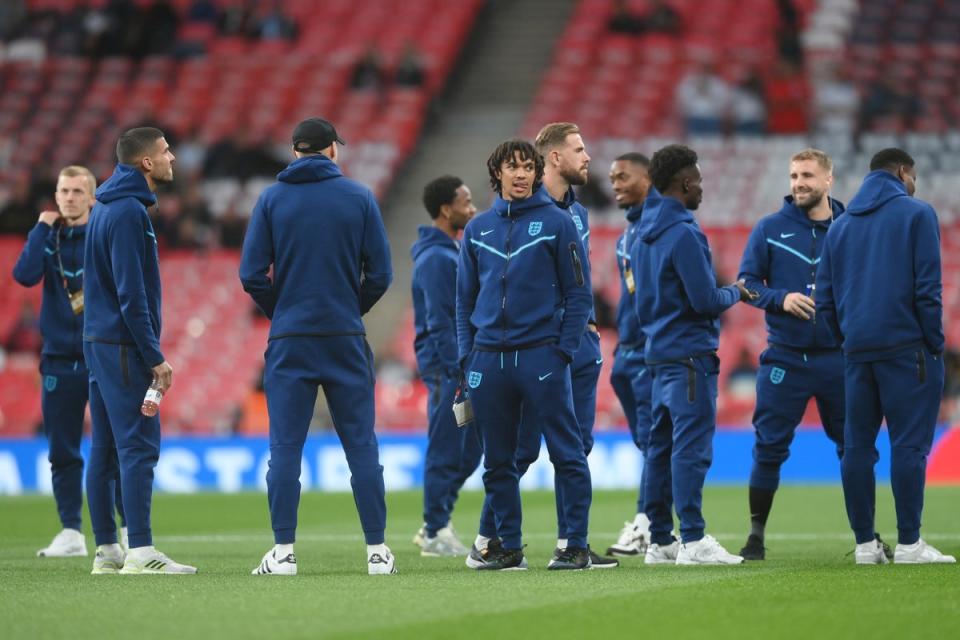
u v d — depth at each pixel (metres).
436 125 93.38
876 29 93.19
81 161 91.75
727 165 83.56
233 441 64.88
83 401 33.66
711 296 28.16
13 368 76.31
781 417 30.47
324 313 26.23
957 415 64.75
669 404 28.69
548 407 26.64
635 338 32.41
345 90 93.94
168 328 78.75
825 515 45.31
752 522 30.91
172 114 93.38
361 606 20.94
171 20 99.19
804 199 30.42
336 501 55.84
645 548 32.56
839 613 20.27
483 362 26.83
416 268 33.41
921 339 27.58
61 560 32.72
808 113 86.50
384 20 99.94
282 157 88.56
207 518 48.25
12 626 19.27
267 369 26.58
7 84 96.81
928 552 27.86
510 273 26.61
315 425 68.19
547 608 20.72
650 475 29.73
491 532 28.02
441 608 20.72
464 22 99.69
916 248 27.44
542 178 27.34
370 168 87.69
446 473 33.47
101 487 28.55
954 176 81.62
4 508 53.81
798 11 93.88
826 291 28.78
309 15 100.88
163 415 74.06
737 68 89.50
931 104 87.50
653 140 85.69
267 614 20.14
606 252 77.56
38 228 33.09
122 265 26.89
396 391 70.69
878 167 28.41
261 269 26.52
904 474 27.62
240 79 95.38
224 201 86.31
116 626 19.19
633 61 92.00
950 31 93.00
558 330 26.75
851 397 28.14
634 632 18.70
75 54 99.25
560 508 27.66
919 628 19.02
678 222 28.59
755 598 21.86
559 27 100.06
